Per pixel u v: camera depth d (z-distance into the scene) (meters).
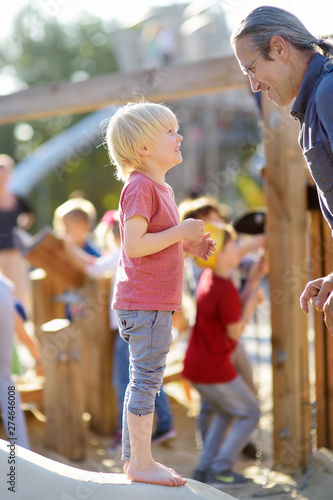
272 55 2.42
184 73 5.45
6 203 7.34
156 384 2.50
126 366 4.76
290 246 4.08
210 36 16.62
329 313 2.42
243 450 4.68
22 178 19.59
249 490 3.89
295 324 4.09
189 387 5.93
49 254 4.94
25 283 7.44
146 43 17.31
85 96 5.93
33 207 28.42
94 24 34.12
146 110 2.51
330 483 3.89
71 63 34.25
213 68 5.32
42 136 32.56
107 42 34.22
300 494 3.76
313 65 2.38
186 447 4.95
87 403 5.26
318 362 4.40
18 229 7.46
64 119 32.66
